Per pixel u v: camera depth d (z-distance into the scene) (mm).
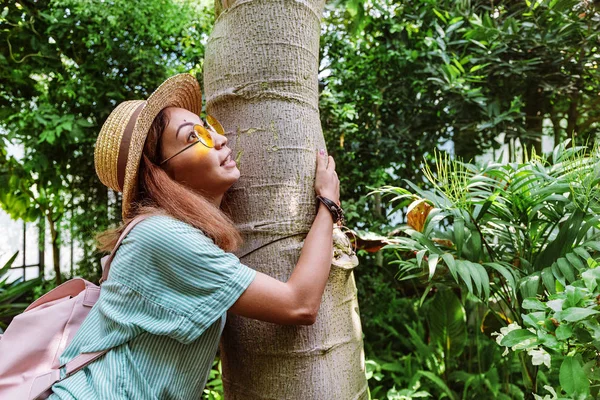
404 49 3301
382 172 3500
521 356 1714
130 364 934
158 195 994
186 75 1104
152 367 934
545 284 1381
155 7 3424
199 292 921
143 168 1035
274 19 1106
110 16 3285
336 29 3701
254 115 1098
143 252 943
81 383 941
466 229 1592
